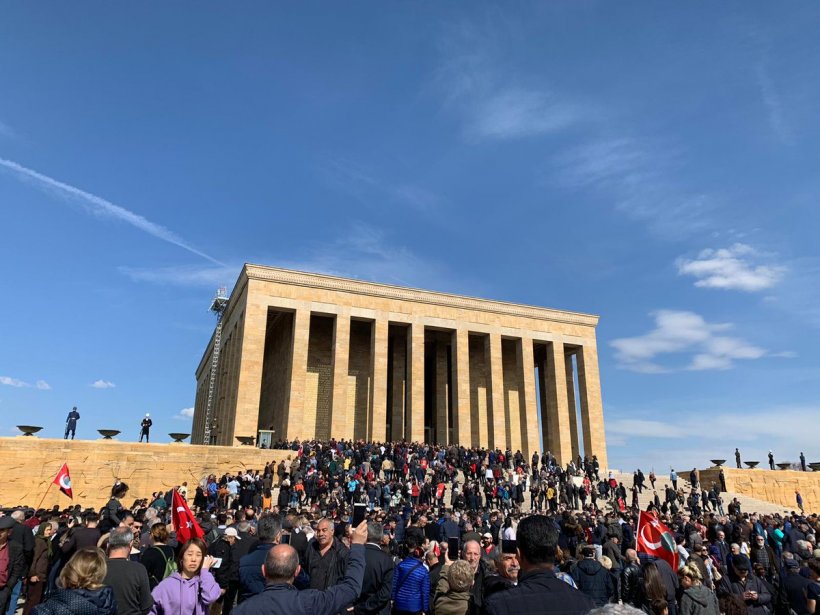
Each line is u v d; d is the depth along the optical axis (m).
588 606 4.66
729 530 21.47
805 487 53.09
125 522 12.24
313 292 53.56
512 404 64.06
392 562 8.02
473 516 23.69
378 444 42.81
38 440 34.00
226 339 62.19
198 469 36.91
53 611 5.32
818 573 10.50
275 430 55.78
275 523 8.51
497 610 4.62
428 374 64.50
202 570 7.43
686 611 9.41
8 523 12.43
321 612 5.13
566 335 62.44
